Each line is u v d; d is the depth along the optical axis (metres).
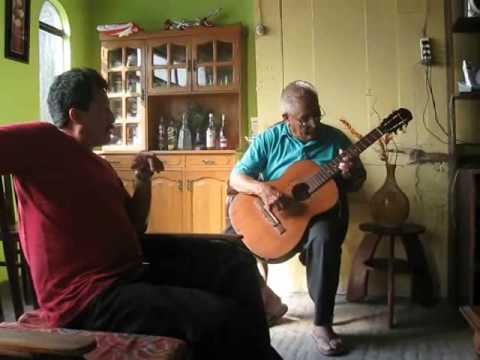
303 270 3.13
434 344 2.30
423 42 2.95
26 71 3.60
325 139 2.64
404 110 2.41
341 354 2.20
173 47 4.07
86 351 0.90
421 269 2.81
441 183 2.97
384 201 2.74
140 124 4.11
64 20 4.10
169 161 3.93
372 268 2.79
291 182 2.44
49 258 1.35
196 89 3.99
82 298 1.34
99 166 1.46
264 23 3.16
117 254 1.42
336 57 3.08
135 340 1.21
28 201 1.35
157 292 1.33
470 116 2.94
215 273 1.54
